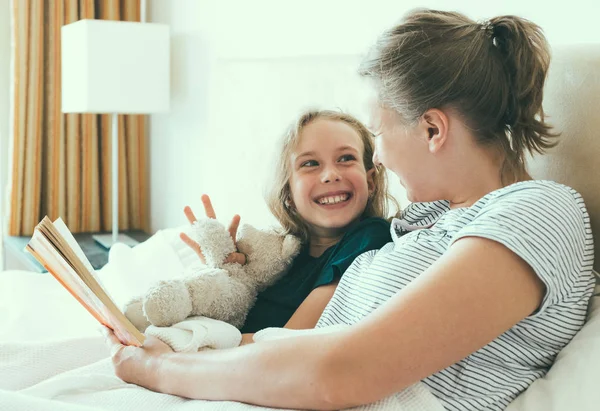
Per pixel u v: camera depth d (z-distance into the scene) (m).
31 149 2.97
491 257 0.78
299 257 1.37
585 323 0.93
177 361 0.94
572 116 1.10
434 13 1.00
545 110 1.14
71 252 0.97
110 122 3.12
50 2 2.96
